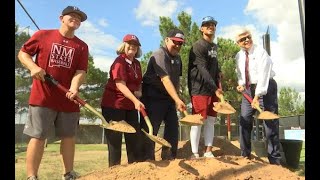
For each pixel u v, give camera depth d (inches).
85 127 896.9
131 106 162.1
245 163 152.6
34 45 136.7
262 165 152.2
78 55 143.6
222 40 763.4
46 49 137.1
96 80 806.5
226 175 139.3
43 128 133.3
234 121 767.1
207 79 173.2
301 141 233.1
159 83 165.0
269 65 189.8
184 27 701.3
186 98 586.9
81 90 808.9
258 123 279.4
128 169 140.7
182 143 221.9
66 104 139.7
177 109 159.9
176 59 173.2
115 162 157.5
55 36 139.9
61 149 144.3
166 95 167.0
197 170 141.2
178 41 167.0
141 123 166.9
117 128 138.7
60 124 140.6
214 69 185.5
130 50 161.8
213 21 180.9
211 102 183.0
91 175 142.6
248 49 198.4
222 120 756.6
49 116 135.5
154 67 164.7
